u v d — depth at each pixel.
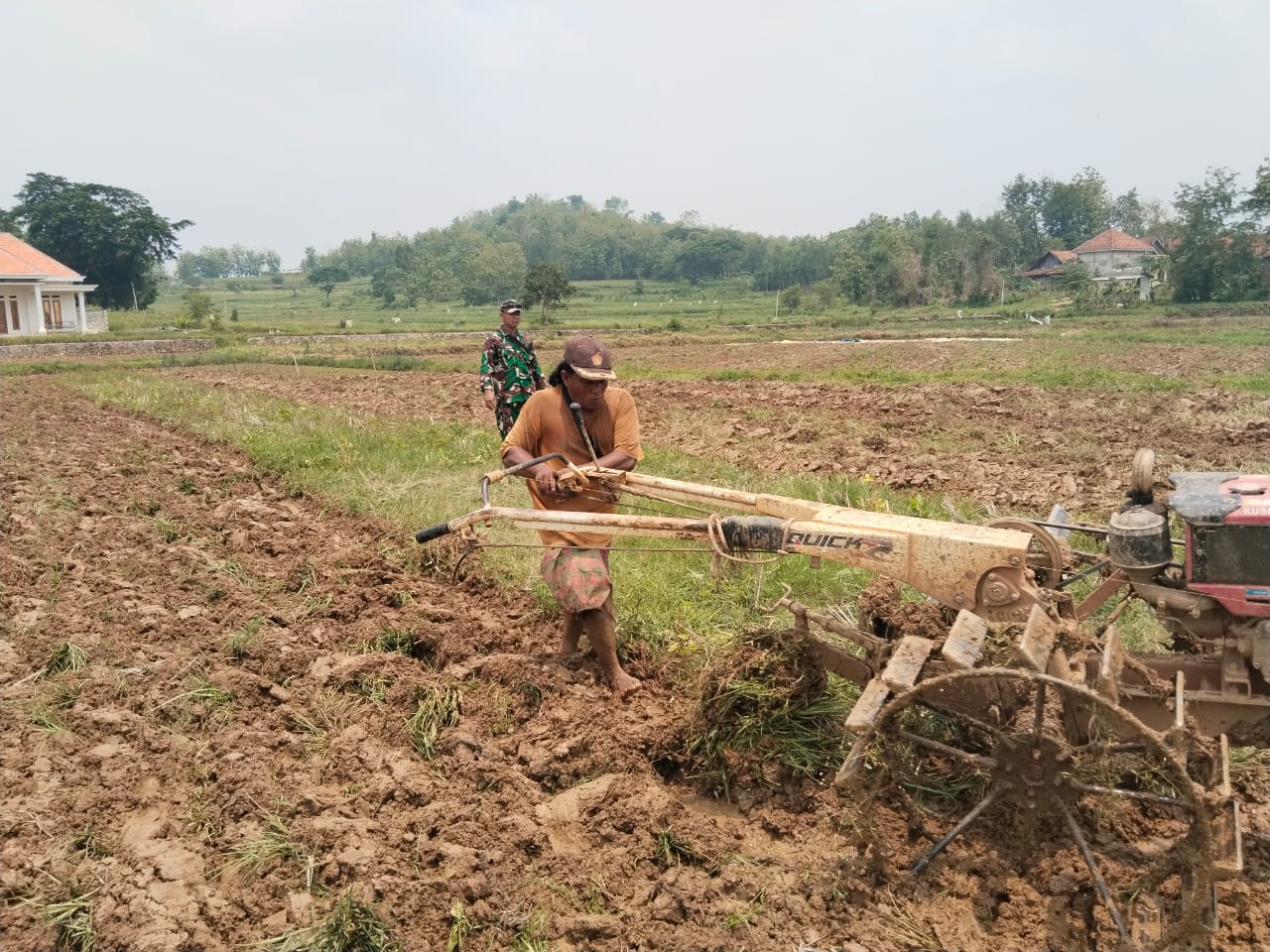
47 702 5.69
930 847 4.23
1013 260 106.44
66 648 6.38
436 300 114.25
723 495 5.16
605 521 5.01
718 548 4.75
